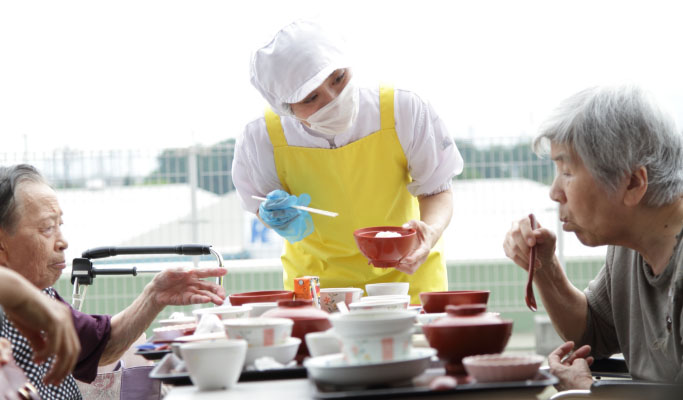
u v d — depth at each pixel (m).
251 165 2.60
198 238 6.00
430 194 2.61
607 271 2.00
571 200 1.70
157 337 1.79
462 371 1.35
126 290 6.16
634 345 1.85
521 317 6.34
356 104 2.36
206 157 5.96
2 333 1.79
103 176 5.81
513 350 5.84
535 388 1.20
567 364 1.76
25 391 1.25
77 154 5.75
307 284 2.02
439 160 2.53
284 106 2.35
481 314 1.38
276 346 1.43
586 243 1.76
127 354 2.64
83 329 1.98
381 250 2.09
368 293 2.19
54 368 1.35
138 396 2.27
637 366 1.85
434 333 1.34
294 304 1.59
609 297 2.00
